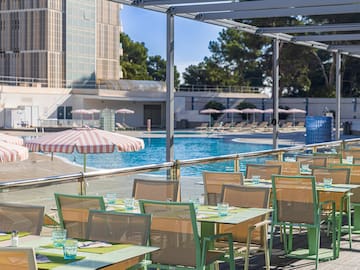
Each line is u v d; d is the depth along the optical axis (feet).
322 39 39.73
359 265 20.10
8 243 12.50
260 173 25.00
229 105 184.44
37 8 211.82
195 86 200.64
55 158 64.90
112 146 27.02
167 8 30.01
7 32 217.77
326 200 22.00
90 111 162.40
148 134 128.26
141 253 11.38
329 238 24.59
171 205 14.51
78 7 215.92
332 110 168.96
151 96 182.50
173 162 22.67
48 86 210.18
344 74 176.04
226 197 18.58
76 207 15.15
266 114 183.42
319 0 27.55
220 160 25.82
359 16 34.63
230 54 194.90
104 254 11.28
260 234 17.70
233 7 29.01
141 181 19.84
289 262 20.44
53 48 211.20
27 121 154.20
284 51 172.35
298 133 133.39
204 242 14.79
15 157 18.28
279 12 30.83
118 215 13.25
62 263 10.62
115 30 233.14
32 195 18.01
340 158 30.81
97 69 226.58
